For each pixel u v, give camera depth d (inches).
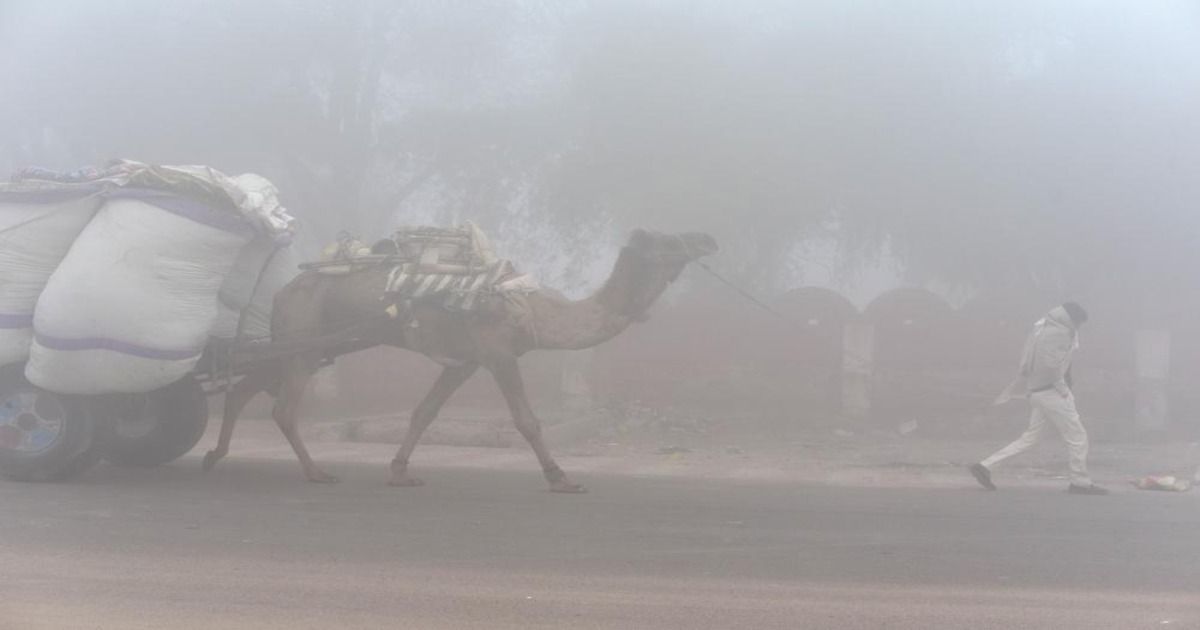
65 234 418.6
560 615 250.5
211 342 449.4
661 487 470.0
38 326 410.9
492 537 337.4
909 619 250.2
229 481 454.0
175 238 410.6
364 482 462.3
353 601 260.2
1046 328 472.1
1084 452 471.5
